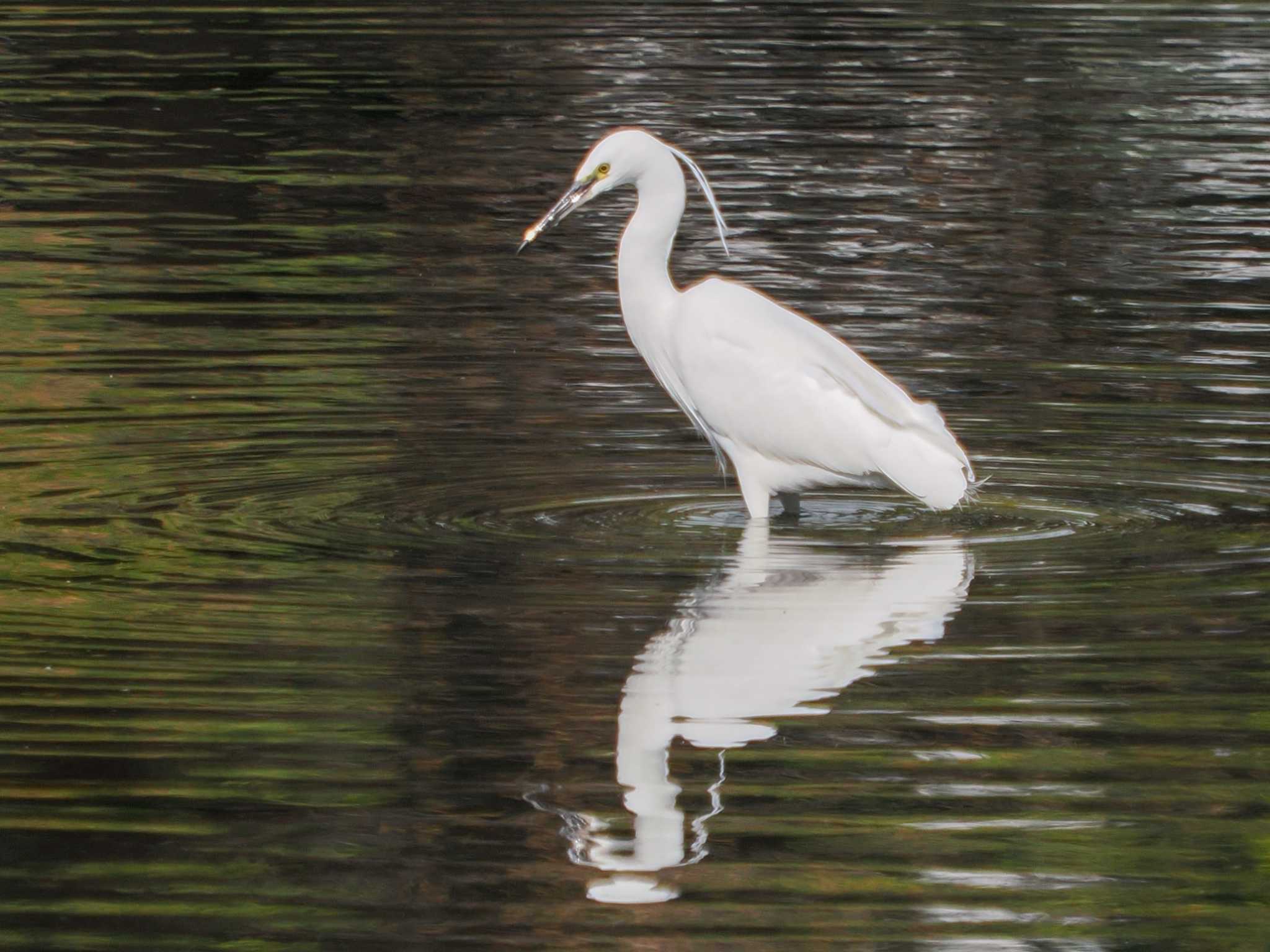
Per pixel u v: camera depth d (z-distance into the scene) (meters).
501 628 9.89
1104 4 32.97
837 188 21.48
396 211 20.53
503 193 21.23
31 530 11.46
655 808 7.92
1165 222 20.23
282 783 8.14
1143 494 12.52
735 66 27.88
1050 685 9.18
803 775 8.23
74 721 8.69
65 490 12.26
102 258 18.69
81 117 24.62
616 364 15.55
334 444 13.38
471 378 15.09
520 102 25.53
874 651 9.61
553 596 10.41
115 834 7.72
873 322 16.69
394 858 7.53
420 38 29.59
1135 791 8.07
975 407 14.39
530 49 28.86
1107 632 9.89
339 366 15.34
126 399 14.35
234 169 22.20
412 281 18.00
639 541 11.52
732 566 11.03
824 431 11.91
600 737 8.57
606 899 7.20
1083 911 7.13
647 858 7.51
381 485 12.49
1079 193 21.42
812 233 19.66
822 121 24.67
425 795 8.04
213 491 12.29
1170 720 8.78
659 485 12.73
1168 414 14.23
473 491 12.43
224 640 9.67
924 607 10.30
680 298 12.71
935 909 7.14
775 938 6.95
